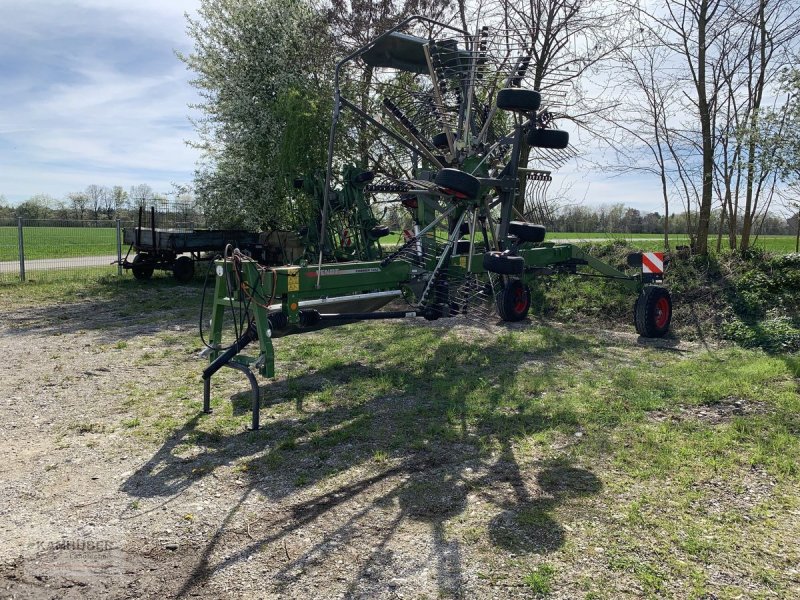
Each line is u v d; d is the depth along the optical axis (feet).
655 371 22.67
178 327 33.35
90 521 12.41
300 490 13.74
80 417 18.65
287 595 9.89
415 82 36.06
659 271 29.30
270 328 18.67
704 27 37.29
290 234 53.93
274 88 58.59
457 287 24.30
